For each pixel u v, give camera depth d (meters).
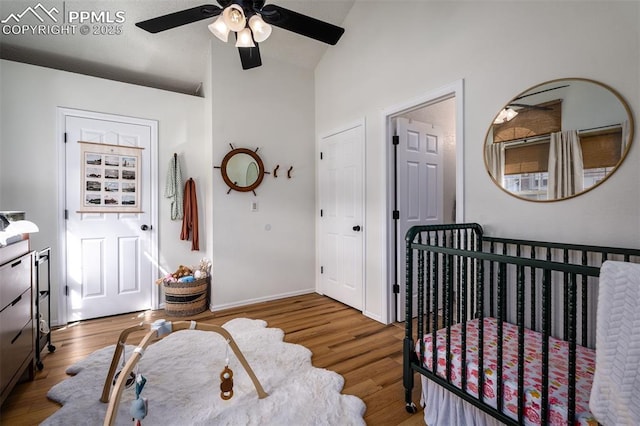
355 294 3.10
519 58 1.74
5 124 2.51
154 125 3.14
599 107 1.43
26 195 2.58
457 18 2.08
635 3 1.34
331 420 1.46
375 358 2.10
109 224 2.93
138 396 1.30
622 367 0.82
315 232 3.74
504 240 1.76
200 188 3.37
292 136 3.58
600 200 1.44
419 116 3.03
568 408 0.96
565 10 1.55
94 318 2.87
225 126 3.16
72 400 1.61
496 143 1.84
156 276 3.16
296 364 1.98
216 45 3.11
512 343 1.45
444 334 1.59
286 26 2.01
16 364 1.63
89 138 2.84
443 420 1.43
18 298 1.67
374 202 2.82
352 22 3.06
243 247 3.26
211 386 1.74
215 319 2.84
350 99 3.12
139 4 2.58
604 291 0.86
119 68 3.17
